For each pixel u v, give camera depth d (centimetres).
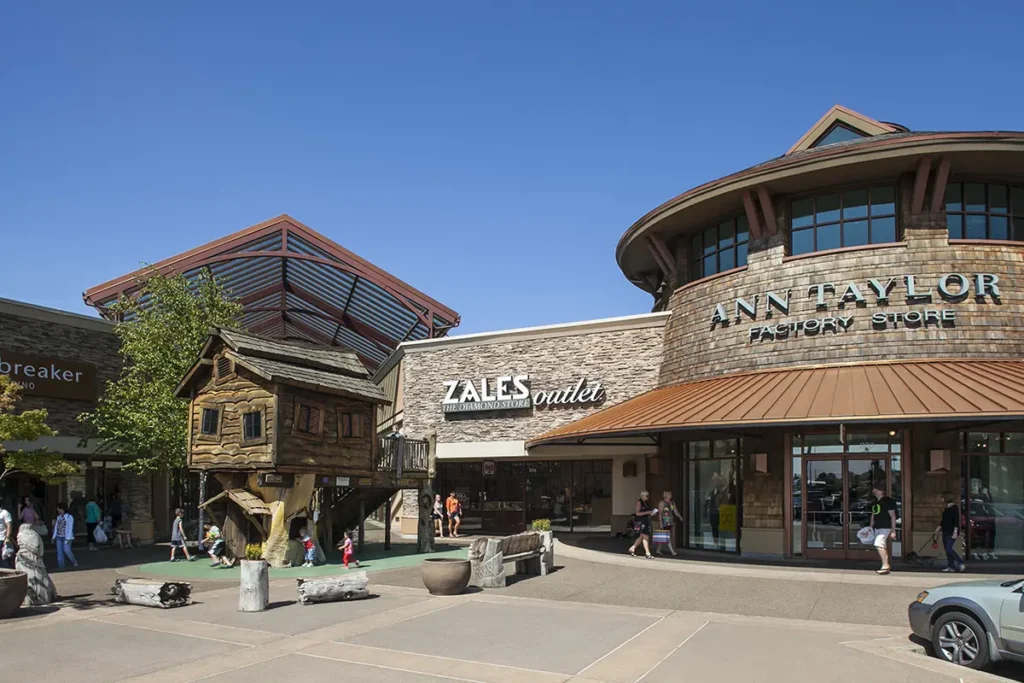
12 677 940
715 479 2316
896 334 2064
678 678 932
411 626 1242
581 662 1010
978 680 920
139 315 2802
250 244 3647
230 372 2117
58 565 2106
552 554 1952
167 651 1073
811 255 2217
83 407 2673
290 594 1570
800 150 2755
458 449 3108
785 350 2191
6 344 2431
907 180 2150
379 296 4066
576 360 2903
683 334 2552
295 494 2088
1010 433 1995
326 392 2142
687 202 2433
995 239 2156
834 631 1209
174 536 2234
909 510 1978
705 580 1736
